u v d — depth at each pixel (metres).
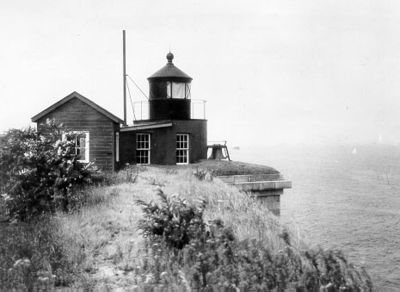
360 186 95.56
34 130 20.50
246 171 33.41
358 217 56.34
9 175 19.55
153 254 13.31
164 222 14.36
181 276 11.22
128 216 17.30
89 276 12.22
